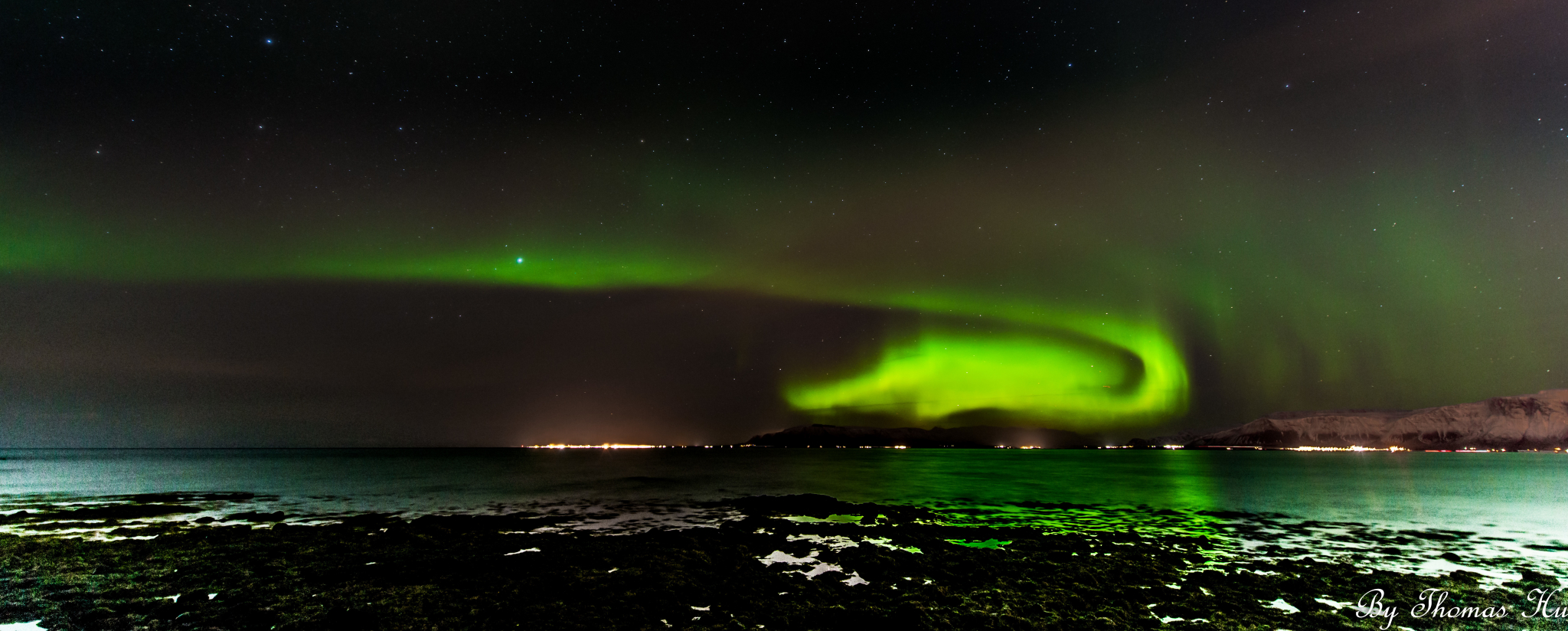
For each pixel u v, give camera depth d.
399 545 17.38
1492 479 50.72
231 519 23.91
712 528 21.48
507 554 16.38
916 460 96.00
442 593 12.23
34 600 11.56
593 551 16.44
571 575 13.69
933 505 30.28
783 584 13.03
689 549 16.88
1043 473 59.94
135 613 10.89
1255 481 49.06
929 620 10.77
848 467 71.12
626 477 50.88
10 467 62.81
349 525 22.17
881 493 36.97
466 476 50.94
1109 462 93.62
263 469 62.41
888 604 11.73
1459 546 19.00
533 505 29.11
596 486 41.62
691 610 11.30
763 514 25.61
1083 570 14.63
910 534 20.00
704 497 33.41
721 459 101.25
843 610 11.30
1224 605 11.88
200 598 11.81
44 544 17.00
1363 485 44.53
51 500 30.52
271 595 12.03
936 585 13.22
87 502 29.80
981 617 11.02
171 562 14.85
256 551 16.36
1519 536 20.95
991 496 35.41
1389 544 19.33
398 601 11.67
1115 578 13.95
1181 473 60.75
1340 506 30.19
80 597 11.80
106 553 15.77
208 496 32.97
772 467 70.81
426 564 14.75
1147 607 11.80
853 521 23.17
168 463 75.19
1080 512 27.45
